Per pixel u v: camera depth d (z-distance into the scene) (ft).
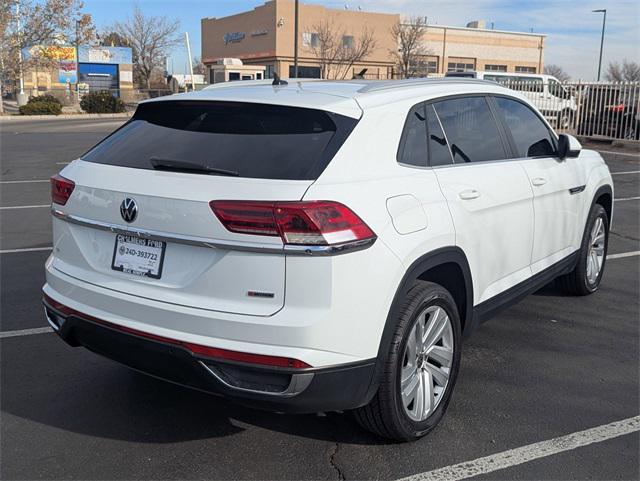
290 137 10.56
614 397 13.38
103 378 14.20
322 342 9.50
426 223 11.08
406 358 11.03
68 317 11.31
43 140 76.07
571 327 17.33
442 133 12.69
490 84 15.16
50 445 11.49
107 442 11.61
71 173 11.82
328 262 9.46
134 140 11.76
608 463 10.95
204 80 177.58
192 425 12.23
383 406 10.67
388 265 10.17
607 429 12.08
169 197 10.07
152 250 10.46
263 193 9.57
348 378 9.84
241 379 9.73
